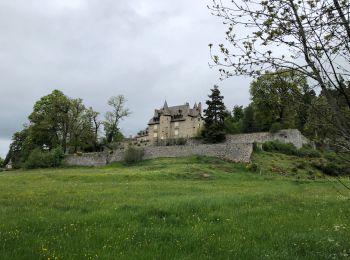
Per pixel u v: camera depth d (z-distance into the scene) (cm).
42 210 1945
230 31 951
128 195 2895
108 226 1512
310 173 5775
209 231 1450
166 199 2475
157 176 5331
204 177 5434
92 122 10581
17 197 2761
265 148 7519
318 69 880
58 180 5297
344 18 869
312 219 1745
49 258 1004
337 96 881
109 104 11306
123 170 6769
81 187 3844
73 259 1019
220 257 1081
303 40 893
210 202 2208
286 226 1576
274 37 916
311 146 7831
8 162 13200
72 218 1669
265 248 1198
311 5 895
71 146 10500
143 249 1155
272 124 8431
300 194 3103
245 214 1881
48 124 10025
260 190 3494
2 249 1092
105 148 10881
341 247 1216
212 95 8975
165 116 11950
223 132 8812
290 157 7125
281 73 927
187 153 7756
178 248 1178
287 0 911
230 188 3722
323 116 889
